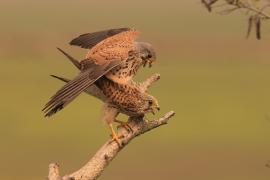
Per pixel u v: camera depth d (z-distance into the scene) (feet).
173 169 98.37
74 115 125.90
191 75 185.06
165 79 174.09
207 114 133.08
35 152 103.19
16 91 150.61
